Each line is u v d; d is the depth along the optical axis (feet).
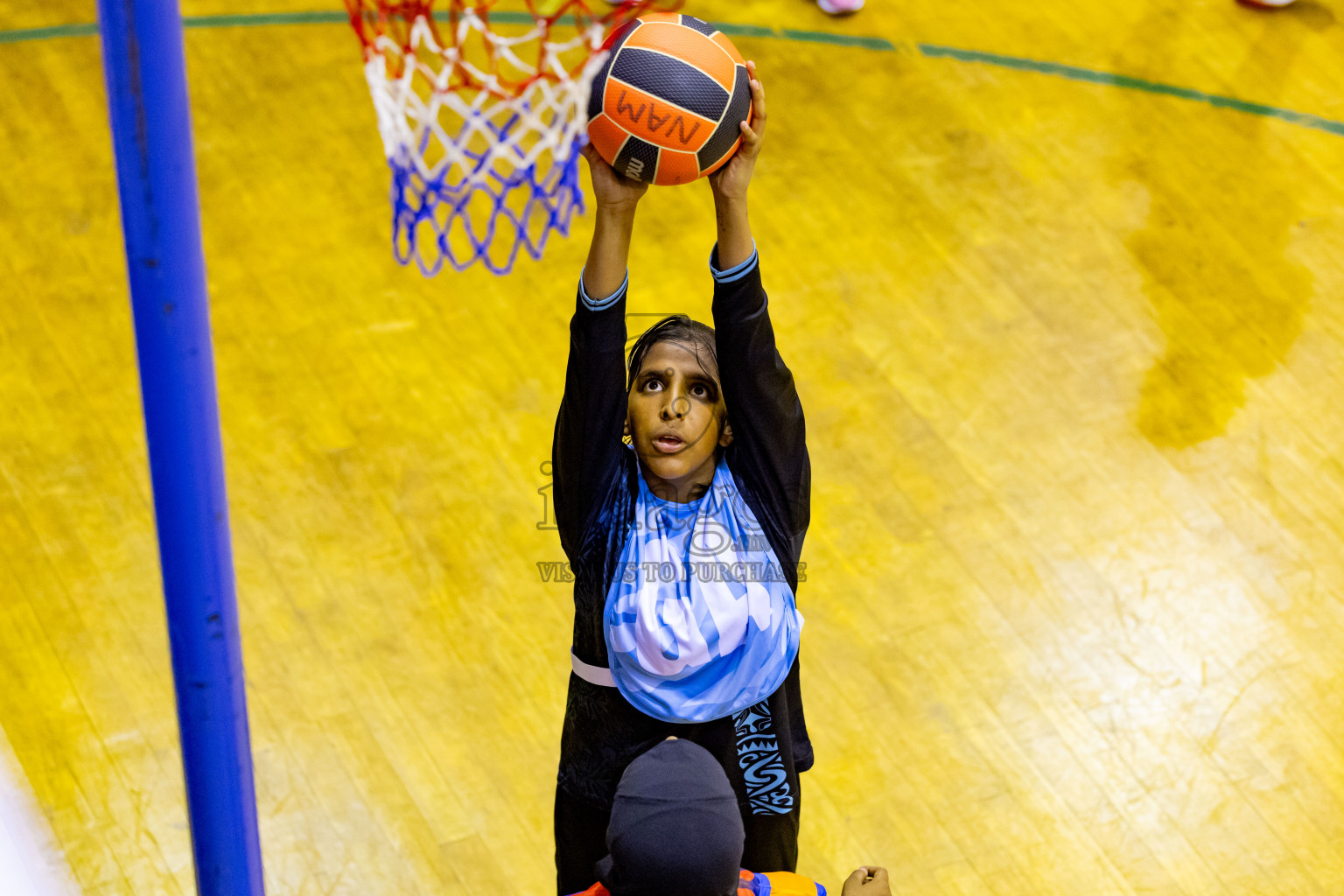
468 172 9.47
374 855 16.15
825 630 18.61
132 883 15.61
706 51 9.09
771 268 23.39
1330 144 26.55
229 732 8.98
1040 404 21.56
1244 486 20.56
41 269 22.40
